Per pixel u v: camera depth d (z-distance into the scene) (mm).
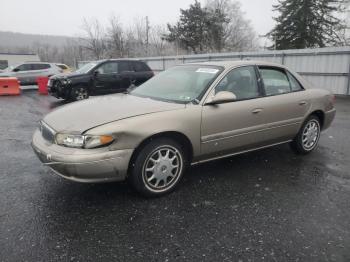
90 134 3029
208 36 39281
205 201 3406
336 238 2756
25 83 17656
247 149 4277
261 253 2537
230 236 2762
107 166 3068
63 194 3533
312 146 5102
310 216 3121
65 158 2998
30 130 6824
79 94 11430
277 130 4469
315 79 14461
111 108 3535
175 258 2465
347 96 13359
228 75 4043
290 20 30969
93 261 2422
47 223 2936
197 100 3715
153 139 3363
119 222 2967
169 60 22344
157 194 3467
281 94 4512
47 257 2457
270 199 3471
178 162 3592
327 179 4051
